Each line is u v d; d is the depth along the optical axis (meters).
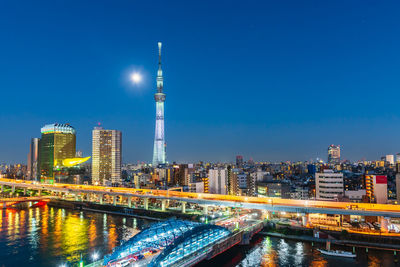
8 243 163.38
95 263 111.12
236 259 139.38
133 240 118.94
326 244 149.38
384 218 164.88
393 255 140.12
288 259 137.88
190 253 123.56
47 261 136.25
